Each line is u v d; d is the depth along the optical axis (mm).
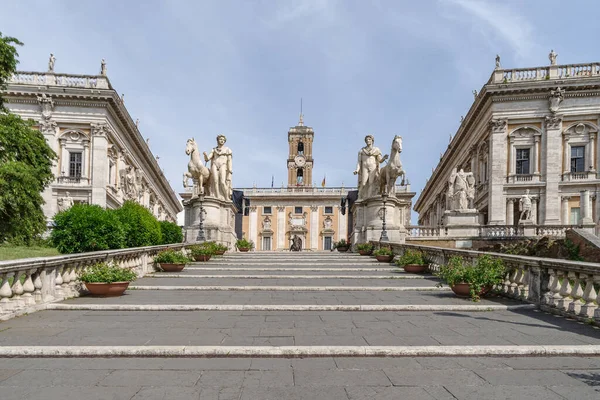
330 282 10953
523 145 35062
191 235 21328
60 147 35875
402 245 16703
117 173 40344
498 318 6789
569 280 7141
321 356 4785
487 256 9375
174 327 5969
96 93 35500
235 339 5305
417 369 4359
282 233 65188
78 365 4434
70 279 8438
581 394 3703
